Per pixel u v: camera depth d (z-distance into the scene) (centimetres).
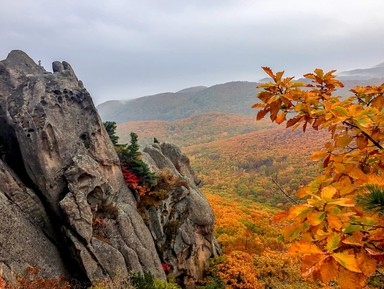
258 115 301
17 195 1476
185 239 2189
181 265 2144
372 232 181
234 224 3662
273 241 3189
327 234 179
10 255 1273
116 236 1745
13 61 2048
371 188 203
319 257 167
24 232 1402
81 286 1541
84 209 1591
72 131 1775
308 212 185
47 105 1698
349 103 256
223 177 9875
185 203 2356
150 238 1980
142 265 1783
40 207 1566
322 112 269
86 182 1648
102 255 1598
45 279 1320
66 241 1574
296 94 290
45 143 1591
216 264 2392
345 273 164
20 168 1670
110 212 1800
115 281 1473
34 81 1745
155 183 2189
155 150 2772
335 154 261
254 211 4684
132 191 2123
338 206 196
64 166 1642
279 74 286
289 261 2448
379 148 249
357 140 254
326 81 321
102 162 1872
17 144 1658
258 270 2377
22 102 1653
